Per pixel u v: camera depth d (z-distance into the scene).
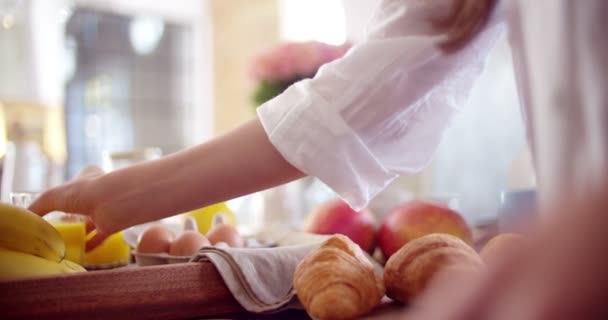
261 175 0.96
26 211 0.93
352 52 0.95
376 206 1.44
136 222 0.98
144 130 4.12
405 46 0.93
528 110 0.81
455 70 0.95
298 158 0.94
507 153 2.35
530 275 0.44
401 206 1.21
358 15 1.50
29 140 2.41
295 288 0.89
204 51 4.33
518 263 0.46
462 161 2.43
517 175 1.61
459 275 0.82
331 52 1.49
